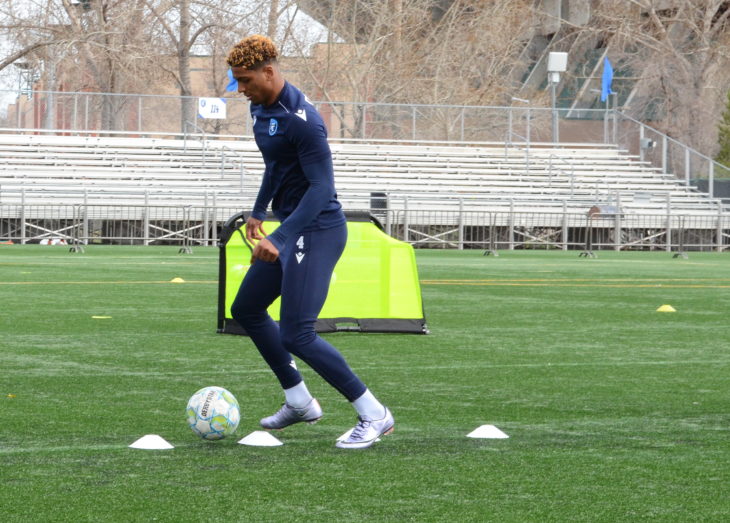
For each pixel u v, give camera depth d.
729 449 9.98
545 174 72.12
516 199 65.19
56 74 87.12
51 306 23.22
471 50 97.56
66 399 12.24
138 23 85.69
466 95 96.44
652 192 67.75
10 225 57.97
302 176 9.94
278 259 10.08
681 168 90.69
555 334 19.53
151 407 11.79
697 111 92.75
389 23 93.06
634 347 17.78
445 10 103.69
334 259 10.01
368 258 19.42
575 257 52.81
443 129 73.31
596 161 73.25
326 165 9.74
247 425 10.89
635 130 78.62
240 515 7.53
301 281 9.86
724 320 22.30
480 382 13.99
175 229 60.53
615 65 105.88
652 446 10.10
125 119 67.38
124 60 83.62
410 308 19.47
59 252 47.81
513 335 19.30
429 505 7.86
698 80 93.19
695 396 13.03
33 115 65.75
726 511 7.82
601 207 64.75
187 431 10.49
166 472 8.77
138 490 8.16
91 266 37.62
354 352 16.77
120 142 66.25
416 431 10.73
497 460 9.41
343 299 19.27
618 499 8.12
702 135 92.56
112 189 60.31
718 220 66.12
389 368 15.16
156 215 59.75
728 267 44.00
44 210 58.03
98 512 7.55
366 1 94.19
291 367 10.50
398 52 95.31
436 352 16.88
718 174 76.75
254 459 9.30
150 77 88.31
